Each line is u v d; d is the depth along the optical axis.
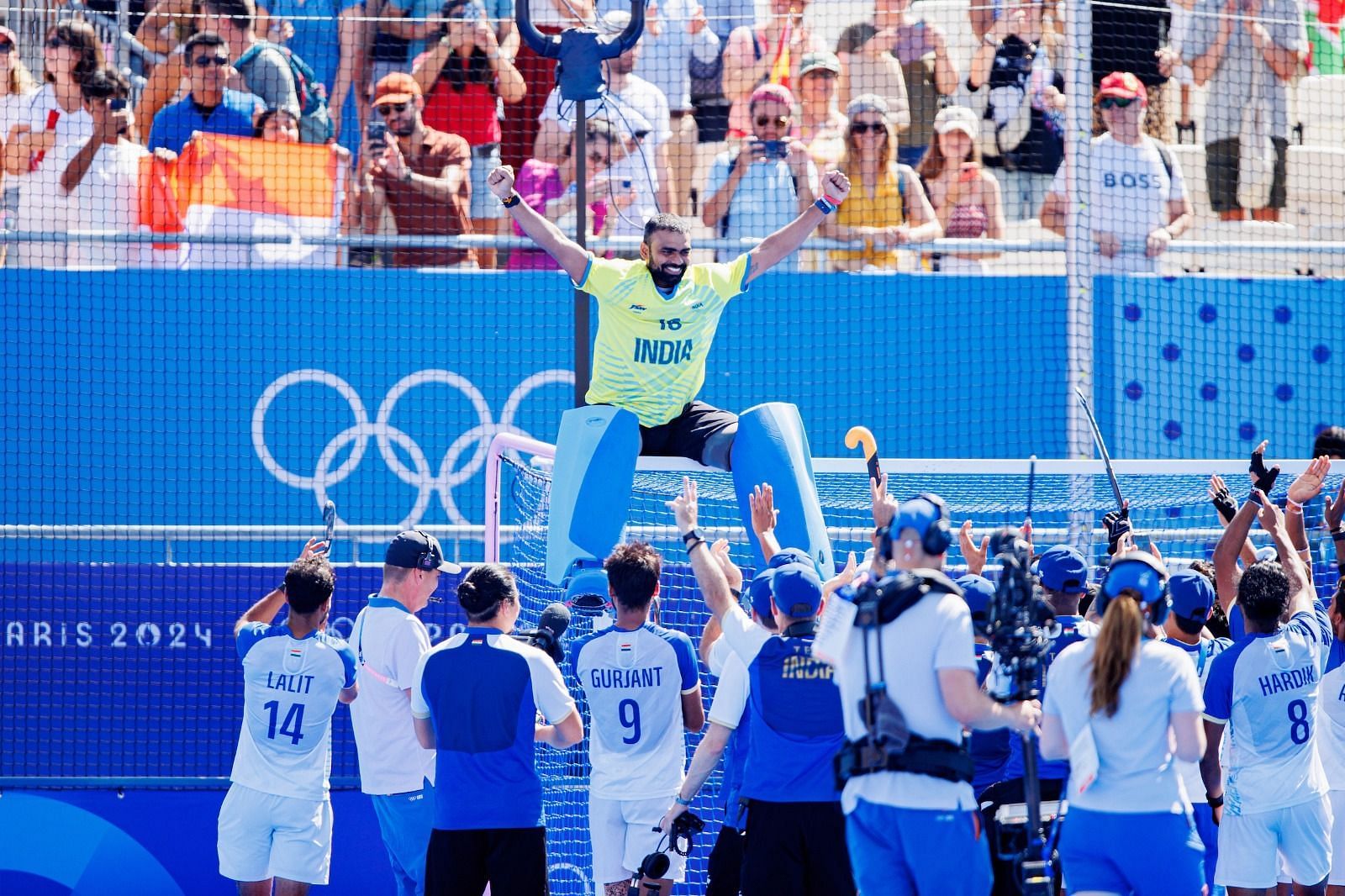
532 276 31.06
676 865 22.83
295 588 22.91
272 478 30.64
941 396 31.30
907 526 16.09
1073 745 16.38
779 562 19.30
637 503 29.95
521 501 27.94
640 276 22.27
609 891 22.92
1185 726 16.19
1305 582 22.11
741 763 21.58
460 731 20.31
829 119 34.34
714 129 34.91
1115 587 16.83
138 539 28.52
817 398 31.47
